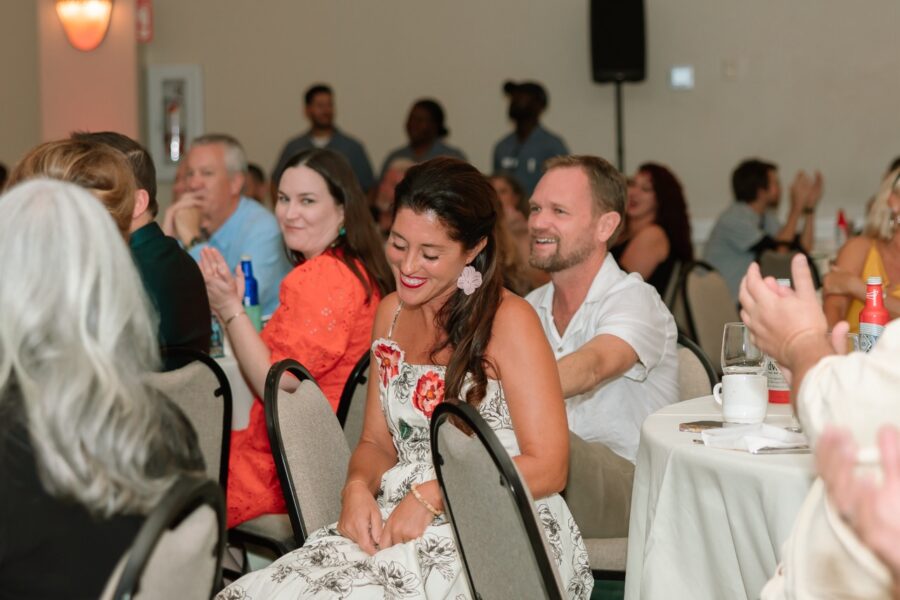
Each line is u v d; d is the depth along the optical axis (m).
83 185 2.41
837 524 1.31
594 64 8.45
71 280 1.30
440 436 1.79
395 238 2.12
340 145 8.10
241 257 4.20
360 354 2.95
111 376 1.30
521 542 1.63
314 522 2.18
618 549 2.49
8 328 1.29
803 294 1.53
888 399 1.28
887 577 1.26
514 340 2.10
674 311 5.50
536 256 2.85
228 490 2.78
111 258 1.34
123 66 8.05
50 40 8.03
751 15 8.70
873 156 8.65
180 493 1.31
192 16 9.04
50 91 8.04
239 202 4.45
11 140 8.59
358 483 2.18
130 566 1.26
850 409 1.30
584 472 2.49
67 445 1.27
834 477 1.11
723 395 2.24
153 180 2.88
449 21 8.95
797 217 7.72
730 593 2.00
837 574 1.32
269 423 2.17
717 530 1.98
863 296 3.73
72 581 1.27
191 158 4.38
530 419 2.06
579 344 2.85
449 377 2.12
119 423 1.30
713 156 8.81
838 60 8.64
